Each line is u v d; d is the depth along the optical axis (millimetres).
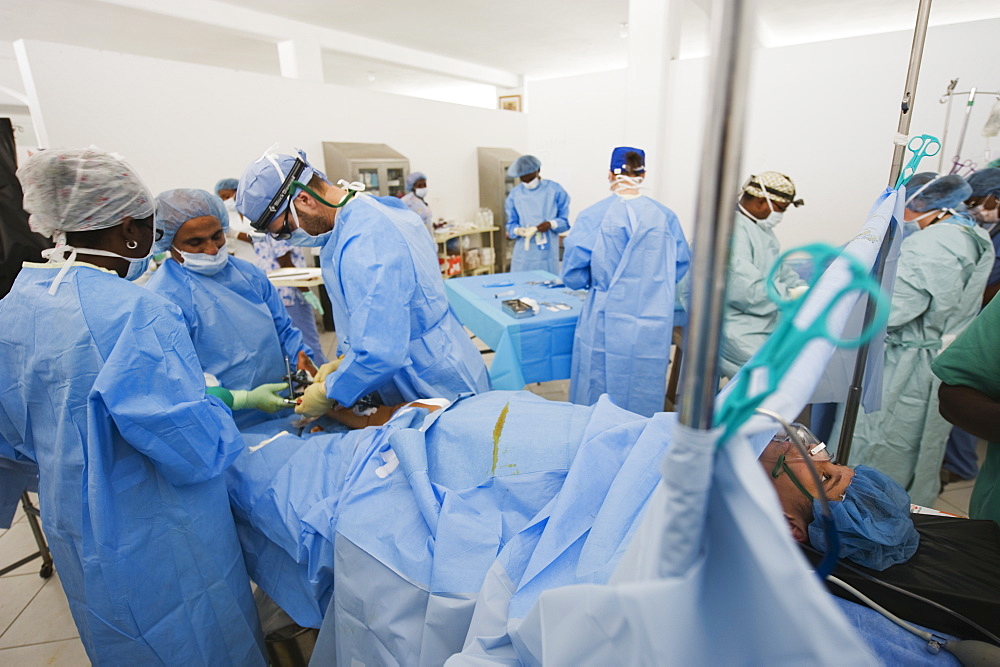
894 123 3455
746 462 287
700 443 275
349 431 1340
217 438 982
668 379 3055
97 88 2959
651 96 3336
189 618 1002
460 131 5363
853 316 1075
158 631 968
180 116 3332
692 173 4141
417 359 1447
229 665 1071
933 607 711
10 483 1225
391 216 1405
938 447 1841
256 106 3723
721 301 255
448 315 1579
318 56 4707
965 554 782
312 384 1398
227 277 1501
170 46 4934
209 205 1377
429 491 942
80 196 861
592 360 2156
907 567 759
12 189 2283
